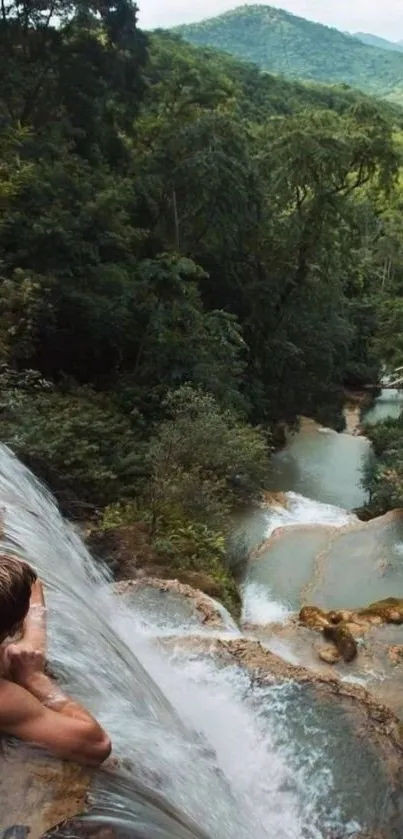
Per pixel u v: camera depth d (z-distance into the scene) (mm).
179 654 5852
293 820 4203
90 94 24203
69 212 16312
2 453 7328
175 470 11695
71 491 10938
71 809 2555
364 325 33531
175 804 3068
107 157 25547
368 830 4184
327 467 20188
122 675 4043
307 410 26891
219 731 4871
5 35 22516
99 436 12930
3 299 13125
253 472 14031
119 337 17562
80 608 4492
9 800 2561
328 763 4699
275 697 5363
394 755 4789
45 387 13844
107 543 9312
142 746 3324
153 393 16422
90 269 17000
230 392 18203
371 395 31844
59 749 2752
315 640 7707
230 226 22609
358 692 5504
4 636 2805
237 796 4023
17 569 2877
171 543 9609
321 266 25359
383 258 39188
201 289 23953
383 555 11328
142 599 7094
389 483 14594
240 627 8039
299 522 13602
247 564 11219
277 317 25594
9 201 15125
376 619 8211
